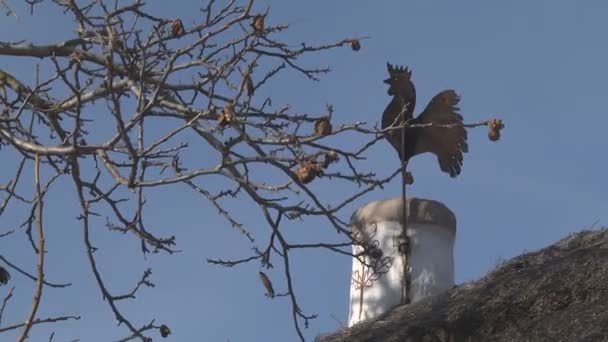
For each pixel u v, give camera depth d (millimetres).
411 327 14562
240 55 13273
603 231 15406
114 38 12602
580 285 14172
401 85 15492
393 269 15852
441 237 16062
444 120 15398
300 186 12562
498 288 14508
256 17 13227
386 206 16094
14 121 13016
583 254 14750
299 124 12633
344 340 14930
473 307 14398
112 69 12016
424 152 15469
